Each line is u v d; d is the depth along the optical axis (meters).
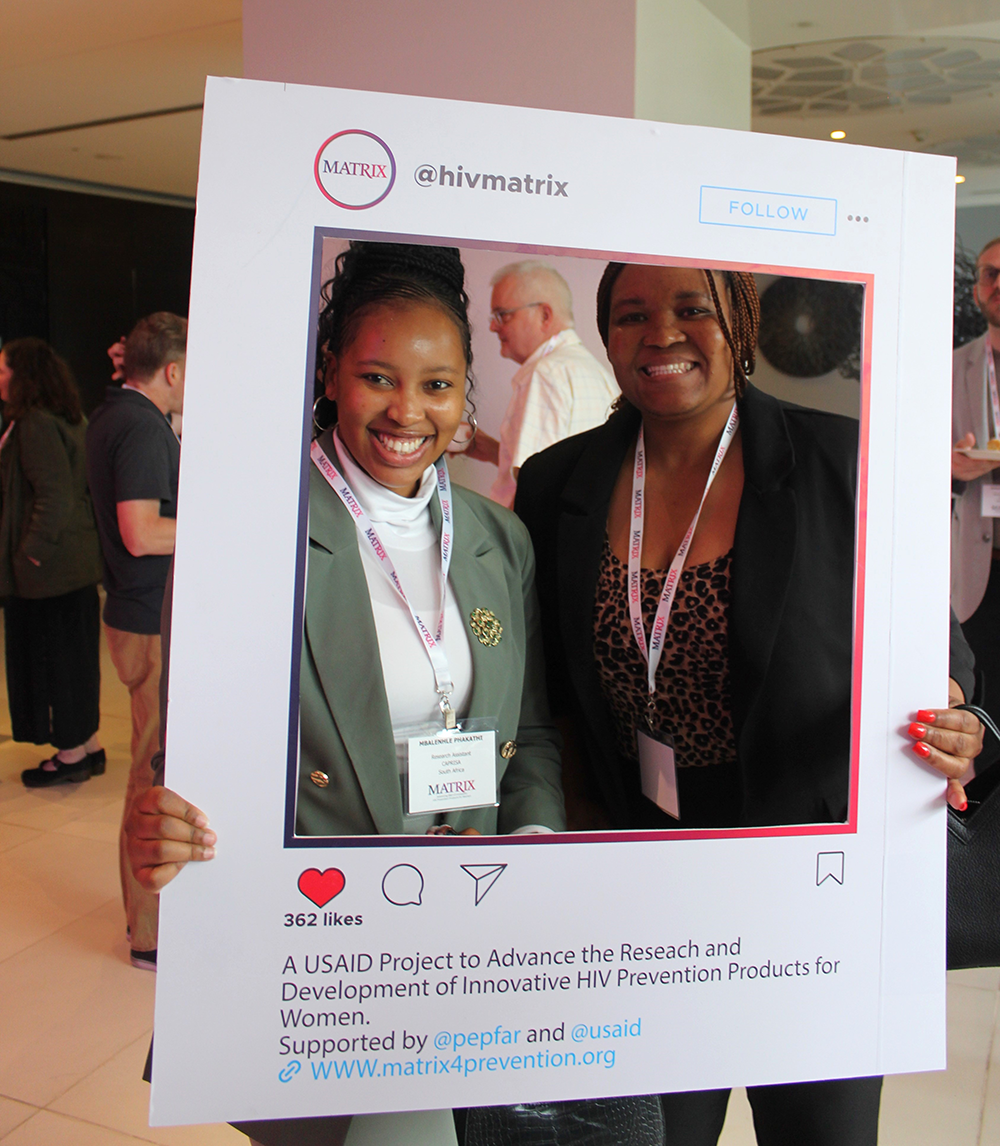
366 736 0.94
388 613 0.94
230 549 0.90
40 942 2.73
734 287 0.98
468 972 0.95
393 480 0.94
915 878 1.03
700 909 0.99
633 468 1.00
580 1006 0.97
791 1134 1.26
